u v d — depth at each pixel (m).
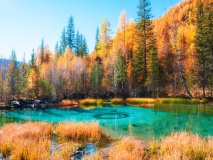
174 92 45.53
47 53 83.94
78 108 34.31
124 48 58.81
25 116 27.19
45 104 40.62
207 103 31.58
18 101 41.22
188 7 93.81
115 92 48.72
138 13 50.41
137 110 28.34
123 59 51.75
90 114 26.94
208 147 9.53
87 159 8.64
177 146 9.45
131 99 37.94
